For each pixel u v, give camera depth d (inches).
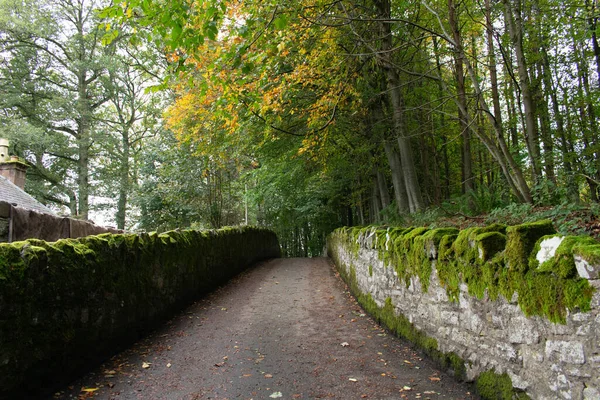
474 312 130.1
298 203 907.4
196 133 511.2
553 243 95.2
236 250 479.8
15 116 948.6
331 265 573.6
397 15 414.3
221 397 132.4
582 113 428.1
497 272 117.0
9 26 885.2
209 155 588.4
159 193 836.6
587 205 198.8
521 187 224.7
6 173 546.6
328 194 744.3
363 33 319.6
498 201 331.6
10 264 118.0
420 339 172.7
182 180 748.0
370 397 130.9
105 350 168.7
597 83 421.7
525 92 301.1
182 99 484.1
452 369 143.4
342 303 294.7
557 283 93.2
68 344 142.3
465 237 134.6
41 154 945.5
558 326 93.1
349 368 158.9
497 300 117.6
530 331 103.2
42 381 128.0
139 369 158.4
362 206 748.0
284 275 462.0
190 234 308.3
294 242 1232.2
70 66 1016.2
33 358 123.8
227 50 230.5
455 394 130.3
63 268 142.1
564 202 196.5
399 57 402.9
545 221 110.0
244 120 374.6
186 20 181.5
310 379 147.8
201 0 179.8
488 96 536.1
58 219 220.7
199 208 756.0
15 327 116.7
